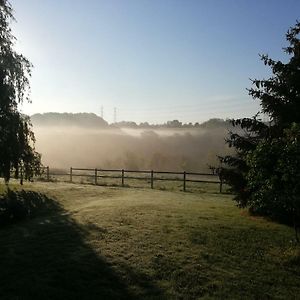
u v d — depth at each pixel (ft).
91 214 49.26
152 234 39.55
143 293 27.40
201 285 29.01
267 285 29.99
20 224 47.67
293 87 48.98
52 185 86.94
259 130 51.42
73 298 26.50
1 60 62.75
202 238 39.09
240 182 51.47
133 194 75.51
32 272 30.09
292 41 49.49
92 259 32.30
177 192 84.07
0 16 63.31
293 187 35.06
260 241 39.40
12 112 65.72
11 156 66.69
